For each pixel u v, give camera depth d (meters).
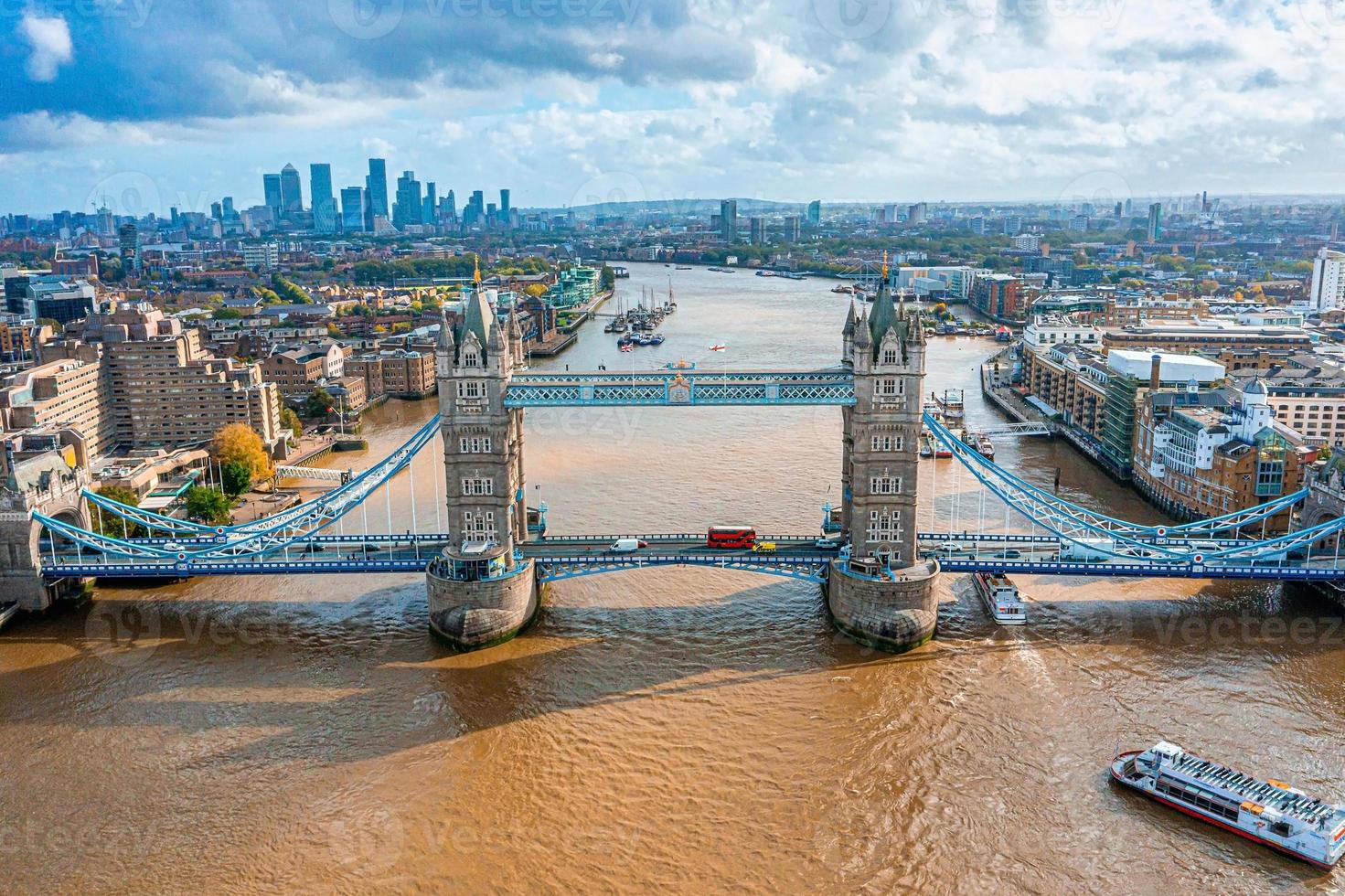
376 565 152.00
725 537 155.25
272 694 131.38
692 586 164.25
